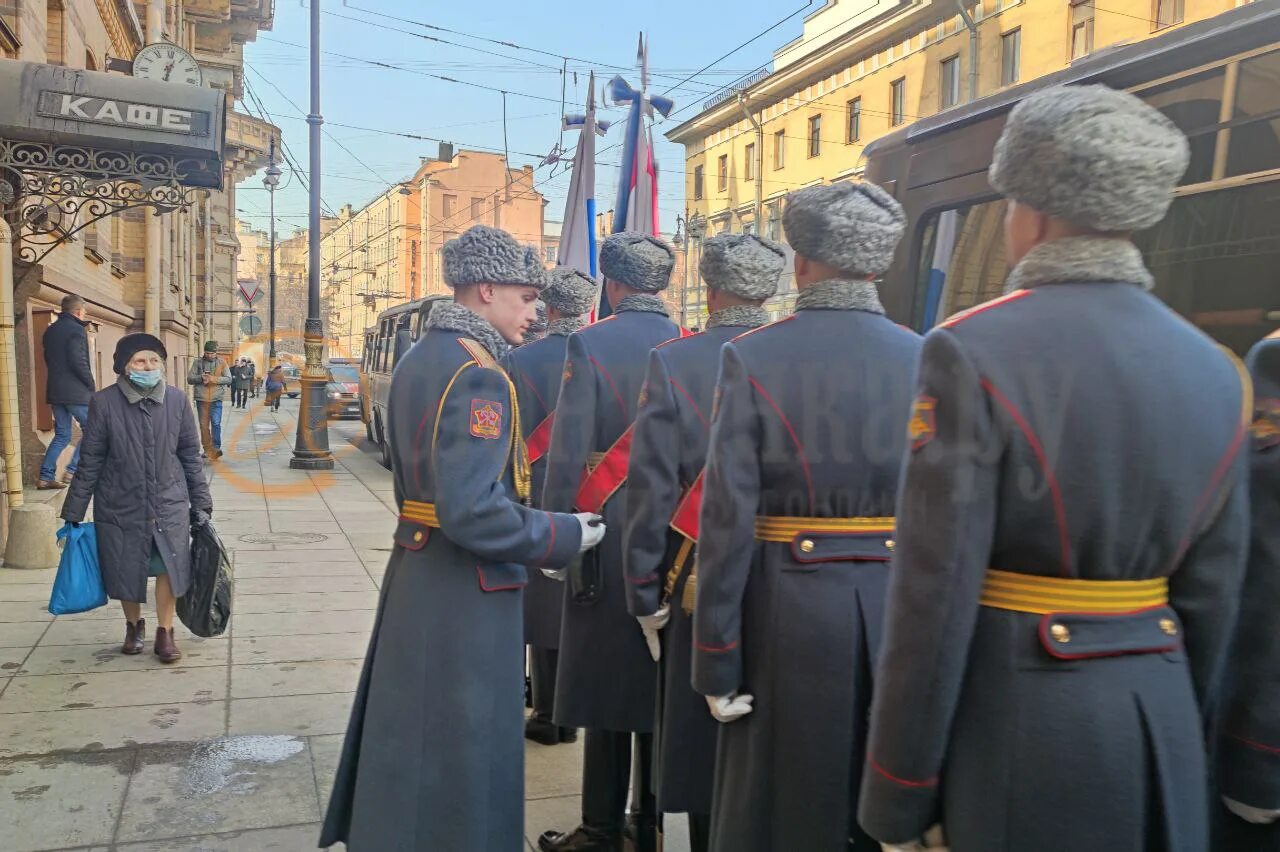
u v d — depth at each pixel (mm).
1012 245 1601
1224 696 1684
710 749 2576
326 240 70625
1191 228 2971
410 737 2338
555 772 3783
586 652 2996
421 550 2400
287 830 3117
